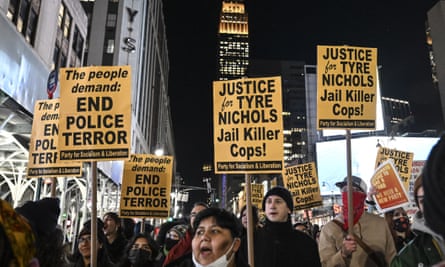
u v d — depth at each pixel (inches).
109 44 2213.3
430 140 1625.2
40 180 362.0
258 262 179.2
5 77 473.1
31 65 562.6
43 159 244.4
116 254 259.8
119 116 208.1
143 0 2458.2
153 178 327.0
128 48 2235.5
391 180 214.4
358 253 181.8
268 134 204.1
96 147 205.9
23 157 735.1
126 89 210.7
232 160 205.9
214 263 105.8
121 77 212.1
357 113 215.6
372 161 1606.8
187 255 184.2
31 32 711.7
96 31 2218.3
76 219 983.6
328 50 221.8
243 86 212.1
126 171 325.4
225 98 213.8
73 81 213.9
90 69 214.2
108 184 1082.1
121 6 2283.5
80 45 1146.7
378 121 1720.0
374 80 220.8
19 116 532.4
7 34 484.1
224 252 107.3
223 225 108.6
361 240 187.0
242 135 207.0
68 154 206.8
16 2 654.5
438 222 43.1
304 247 179.8
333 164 1673.2
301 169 379.2
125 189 322.0
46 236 103.7
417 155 1608.0
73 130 208.4
